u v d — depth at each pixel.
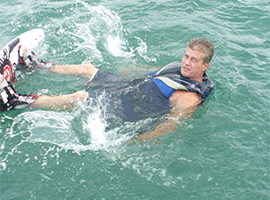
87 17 5.38
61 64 4.17
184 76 3.34
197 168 2.80
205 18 5.54
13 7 5.73
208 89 3.41
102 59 4.34
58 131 3.12
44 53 4.40
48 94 3.58
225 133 3.18
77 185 2.63
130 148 2.98
